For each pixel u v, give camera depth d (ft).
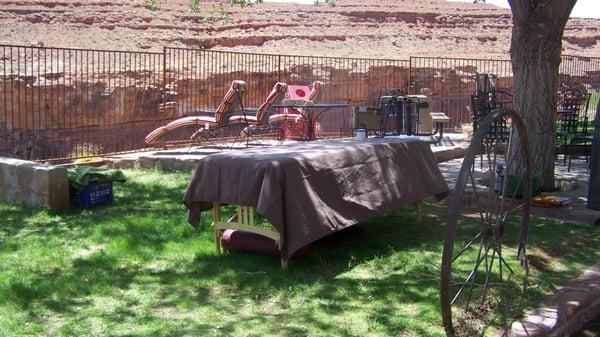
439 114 50.29
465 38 135.85
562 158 42.50
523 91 30.07
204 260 20.54
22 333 14.88
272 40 118.01
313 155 19.89
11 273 18.81
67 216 26.14
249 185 18.95
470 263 20.57
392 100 46.47
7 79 58.85
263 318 16.05
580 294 18.10
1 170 28.43
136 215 26.22
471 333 15.53
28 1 104.27
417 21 136.87
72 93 62.13
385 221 26.13
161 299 17.25
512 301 17.57
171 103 66.23
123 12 109.81
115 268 19.71
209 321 15.80
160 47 105.70
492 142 35.91
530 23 29.60
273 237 19.58
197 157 38.34
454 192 14.89
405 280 18.99
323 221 19.15
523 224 20.12
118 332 15.05
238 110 49.24
